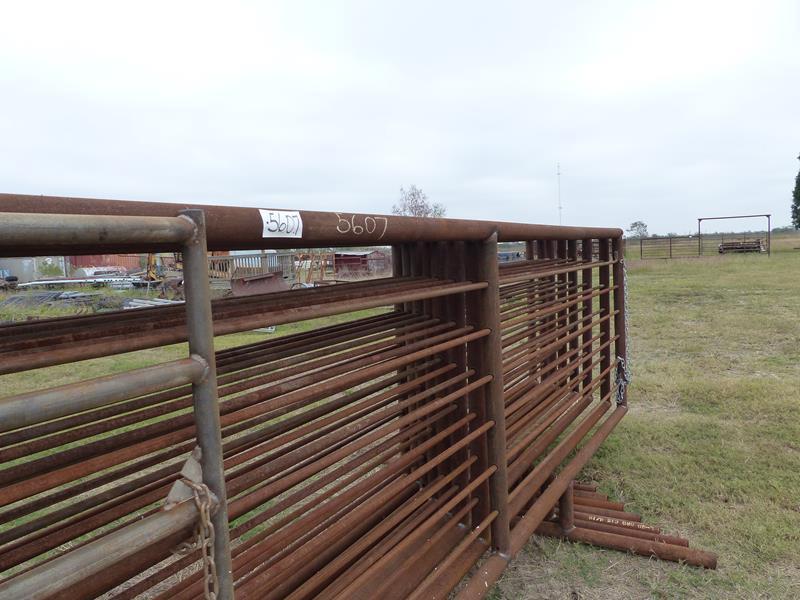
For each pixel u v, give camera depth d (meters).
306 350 1.93
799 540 3.37
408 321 2.45
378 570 2.10
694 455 4.62
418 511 2.46
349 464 1.94
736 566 3.17
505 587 3.03
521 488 2.99
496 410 2.53
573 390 4.31
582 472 4.38
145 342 1.20
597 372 6.89
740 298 13.61
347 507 2.31
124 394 0.98
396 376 2.29
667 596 2.94
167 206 1.23
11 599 0.82
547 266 3.88
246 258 15.82
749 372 7.14
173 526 1.05
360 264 22.78
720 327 10.12
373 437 1.90
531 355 3.33
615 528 3.49
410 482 2.11
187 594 1.53
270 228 1.42
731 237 48.25
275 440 1.67
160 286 17.06
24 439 1.30
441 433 2.29
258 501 1.49
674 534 3.52
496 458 2.55
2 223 0.82
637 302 13.86
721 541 3.43
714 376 7.01
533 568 3.20
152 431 1.45
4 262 23.34
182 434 1.35
